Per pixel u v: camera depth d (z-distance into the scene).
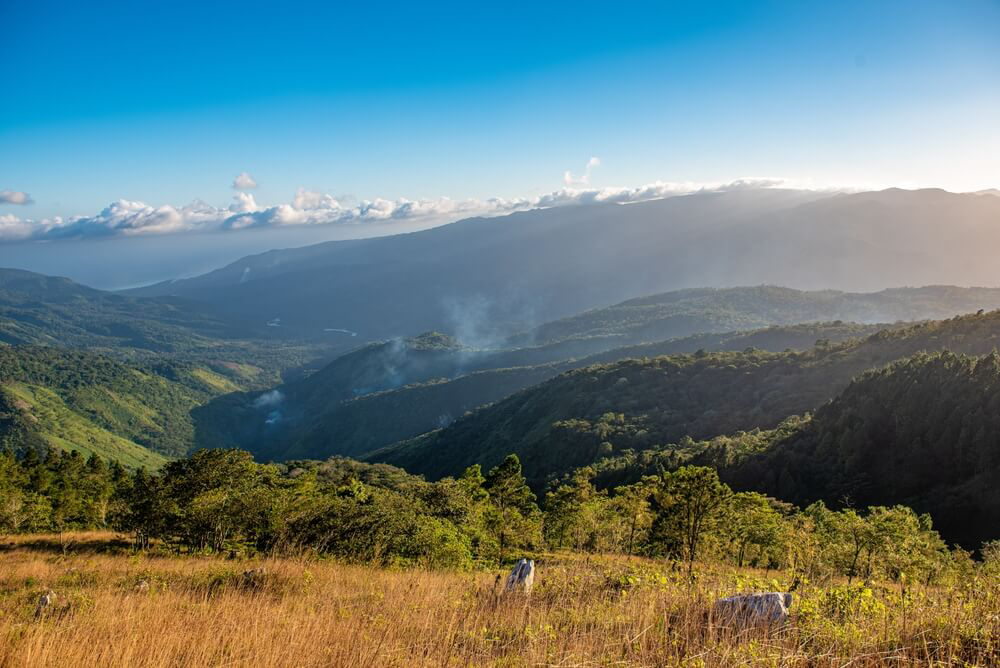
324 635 5.56
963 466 47.22
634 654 4.84
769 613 5.33
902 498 49.19
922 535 21.72
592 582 7.73
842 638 4.94
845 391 65.69
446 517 34.62
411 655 5.27
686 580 6.95
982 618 5.05
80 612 7.62
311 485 35.03
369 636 5.69
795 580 6.92
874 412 57.34
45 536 30.39
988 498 42.59
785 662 4.41
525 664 4.84
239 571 11.61
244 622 6.23
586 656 4.79
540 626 5.71
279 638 5.50
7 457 46.34
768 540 22.52
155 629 5.82
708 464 64.69
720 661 4.49
